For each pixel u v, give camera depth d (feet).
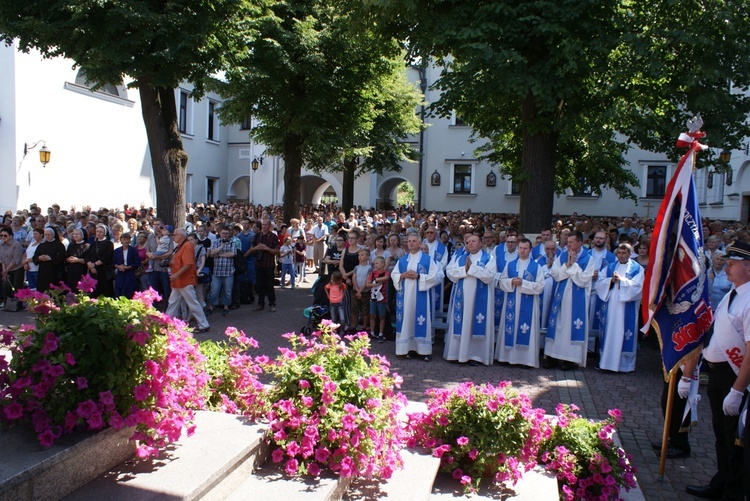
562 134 36.58
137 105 83.66
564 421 13.94
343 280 32.42
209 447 10.11
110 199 79.51
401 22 40.27
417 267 27.25
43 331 9.19
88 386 9.04
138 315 9.97
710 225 45.34
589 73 36.14
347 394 11.52
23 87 65.98
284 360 12.26
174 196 43.45
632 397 22.44
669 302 15.29
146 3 36.19
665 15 35.81
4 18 35.14
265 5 46.39
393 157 97.81
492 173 104.22
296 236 52.31
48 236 35.09
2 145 65.72
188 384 10.43
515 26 34.58
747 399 12.74
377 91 63.77
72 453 8.32
